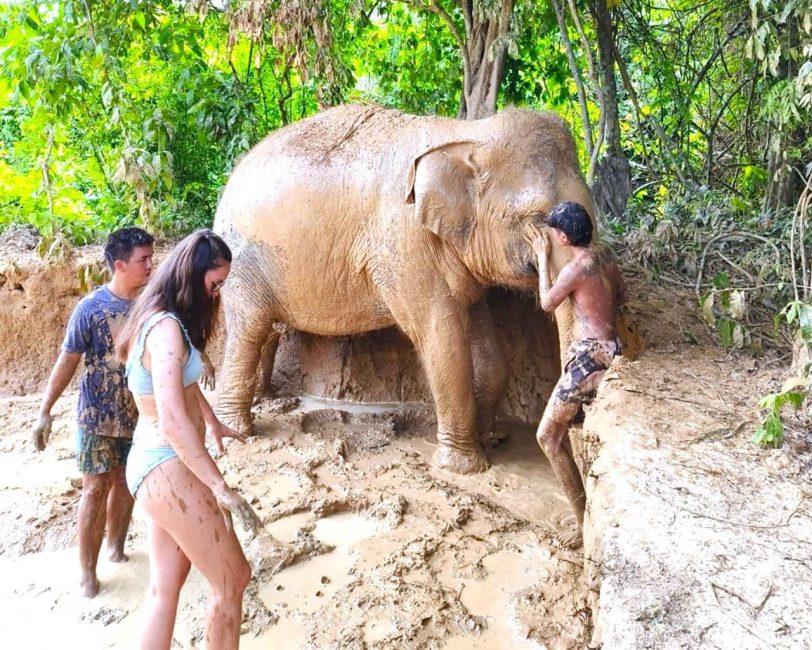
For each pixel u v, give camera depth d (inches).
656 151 368.8
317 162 212.5
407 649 130.0
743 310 175.6
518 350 246.5
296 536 166.9
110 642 132.4
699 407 136.9
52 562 158.4
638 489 104.6
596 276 153.8
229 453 209.0
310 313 222.7
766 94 254.8
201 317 108.7
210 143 341.1
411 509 181.0
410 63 368.2
